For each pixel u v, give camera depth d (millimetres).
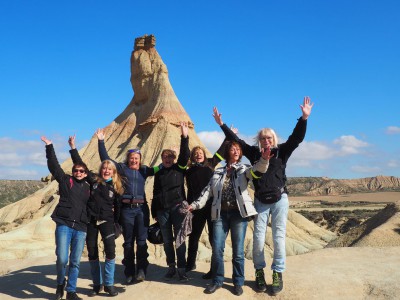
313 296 7379
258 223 7539
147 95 70500
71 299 7586
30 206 56125
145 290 7852
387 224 20453
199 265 9492
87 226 7941
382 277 8039
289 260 9516
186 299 7328
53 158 7797
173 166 8406
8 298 7840
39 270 9789
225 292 7547
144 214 8375
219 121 8602
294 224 52438
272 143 7613
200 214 8594
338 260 9352
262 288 7543
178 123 62812
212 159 8688
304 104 7316
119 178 8055
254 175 7078
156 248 36000
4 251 34125
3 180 144625
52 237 37875
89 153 67062
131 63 73750
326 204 141500
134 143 62688
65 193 7684
